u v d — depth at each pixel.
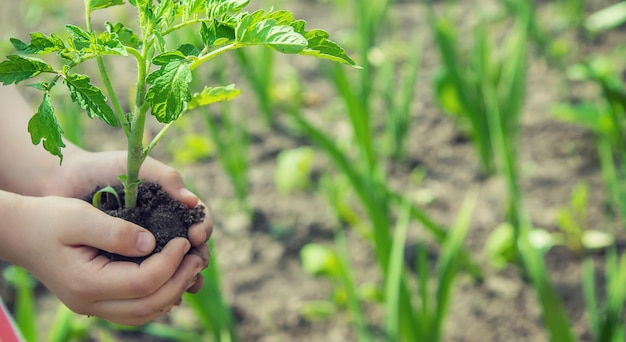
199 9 0.87
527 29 1.86
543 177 1.93
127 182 0.96
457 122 2.14
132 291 0.95
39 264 0.97
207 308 1.37
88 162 1.06
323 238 1.81
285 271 1.74
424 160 2.04
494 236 1.69
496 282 1.65
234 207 1.92
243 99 2.32
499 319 1.57
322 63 2.30
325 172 2.01
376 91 2.30
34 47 0.88
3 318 1.08
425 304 1.39
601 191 1.86
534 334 1.53
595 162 1.96
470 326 1.56
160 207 0.99
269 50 2.08
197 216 0.99
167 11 0.88
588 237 1.71
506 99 1.85
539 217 1.80
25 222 0.96
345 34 2.48
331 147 1.50
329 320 1.60
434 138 2.11
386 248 1.44
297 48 0.83
